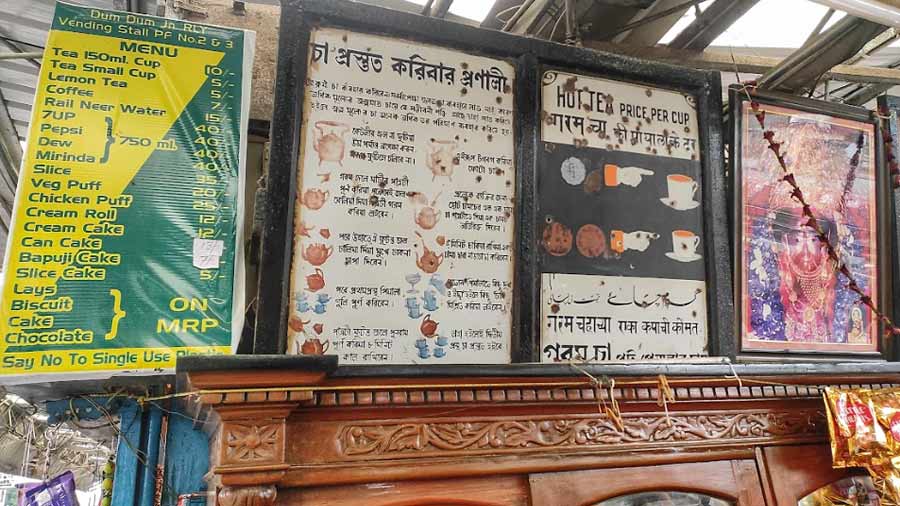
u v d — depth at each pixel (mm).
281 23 1701
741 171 2119
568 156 1935
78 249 1615
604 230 1929
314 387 1285
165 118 1771
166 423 1871
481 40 1874
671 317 1951
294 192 1646
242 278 1737
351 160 1715
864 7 1808
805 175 2213
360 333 1637
